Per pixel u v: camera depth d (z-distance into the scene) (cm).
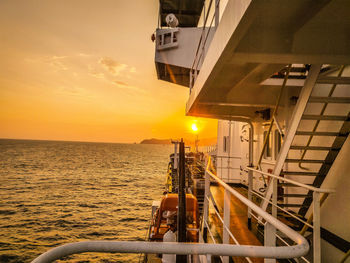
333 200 436
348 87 450
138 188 4053
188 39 1055
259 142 880
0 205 2781
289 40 201
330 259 421
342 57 204
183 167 228
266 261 147
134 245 116
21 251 1546
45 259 101
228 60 230
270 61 227
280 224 140
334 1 155
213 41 249
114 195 3425
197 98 446
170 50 1080
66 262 1348
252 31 201
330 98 370
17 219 2241
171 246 118
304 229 340
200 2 1248
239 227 484
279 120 722
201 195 903
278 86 562
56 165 7812
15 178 5050
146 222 2180
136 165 8488
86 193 3562
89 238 1772
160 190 3897
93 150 19612
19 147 19825
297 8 167
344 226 405
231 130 1195
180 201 178
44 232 1903
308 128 570
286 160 439
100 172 6269
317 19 182
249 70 344
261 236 417
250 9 133
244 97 579
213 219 529
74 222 2153
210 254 117
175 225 353
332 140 483
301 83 517
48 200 3067
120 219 2256
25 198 3184
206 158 617
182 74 1282
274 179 424
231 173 1173
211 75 277
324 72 520
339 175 423
